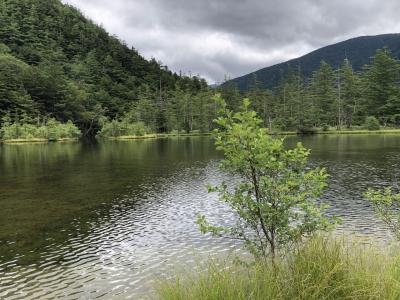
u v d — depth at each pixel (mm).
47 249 18031
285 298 6469
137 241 18922
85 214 24469
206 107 137375
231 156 9188
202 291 6672
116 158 58750
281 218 8992
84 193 31125
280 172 9383
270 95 137625
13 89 127938
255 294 6566
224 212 24250
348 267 6887
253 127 9172
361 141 78688
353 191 28844
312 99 129125
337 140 83750
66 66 196875
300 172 9531
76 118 140375
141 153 66938
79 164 51312
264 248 10094
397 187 29969
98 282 14203
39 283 14242
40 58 189750
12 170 45969
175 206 26312
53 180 37969
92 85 178750
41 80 135375
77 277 14711
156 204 27000
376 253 7789
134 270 15227
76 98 142250
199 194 30141
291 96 130625
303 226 9305
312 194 9570
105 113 156375
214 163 50250
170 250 17391
